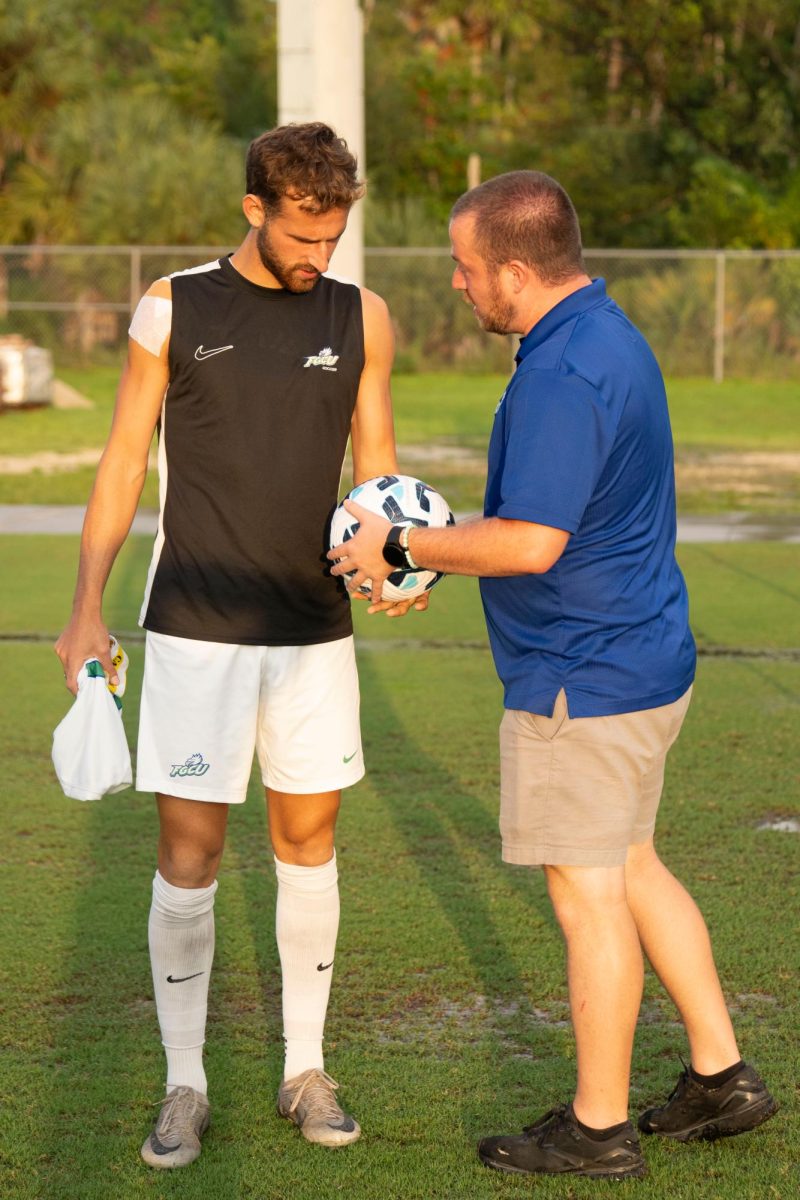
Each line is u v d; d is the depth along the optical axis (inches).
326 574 141.8
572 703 130.9
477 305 135.7
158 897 141.6
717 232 1492.4
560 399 124.7
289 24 492.1
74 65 1295.5
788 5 1765.5
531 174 132.9
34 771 258.7
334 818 145.4
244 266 138.5
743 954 179.6
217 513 137.7
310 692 141.1
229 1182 132.5
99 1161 135.9
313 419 138.6
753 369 1197.7
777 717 293.1
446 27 2022.6
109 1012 166.1
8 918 192.2
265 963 180.4
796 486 663.8
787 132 1798.7
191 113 1688.0
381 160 1621.6
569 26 1859.0
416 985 172.7
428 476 677.3
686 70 1790.1
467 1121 143.5
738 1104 138.2
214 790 138.9
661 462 134.6
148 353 138.2
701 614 393.7
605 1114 133.6
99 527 141.6
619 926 133.6
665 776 253.4
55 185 1263.5
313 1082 143.6
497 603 136.2
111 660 141.1
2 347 973.2
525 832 135.1
